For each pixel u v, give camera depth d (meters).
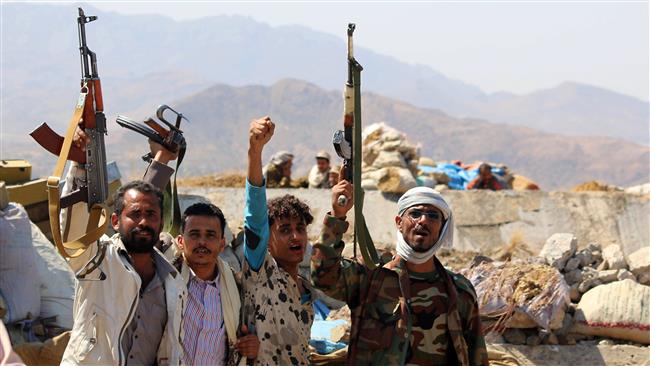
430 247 5.49
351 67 5.51
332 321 8.00
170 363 5.09
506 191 13.05
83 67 5.41
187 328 5.32
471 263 9.14
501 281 8.68
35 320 7.46
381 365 5.40
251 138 5.55
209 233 5.41
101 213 5.31
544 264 9.67
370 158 13.71
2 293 7.24
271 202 5.92
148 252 5.20
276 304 5.70
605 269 9.78
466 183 16.20
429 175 15.65
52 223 4.90
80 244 4.99
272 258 5.77
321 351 7.17
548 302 8.54
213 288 5.49
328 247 5.48
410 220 5.50
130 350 5.09
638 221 12.73
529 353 8.61
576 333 8.91
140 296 5.16
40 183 9.01
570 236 9.88
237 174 15.42
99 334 5.04
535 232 12.70
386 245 12.45
